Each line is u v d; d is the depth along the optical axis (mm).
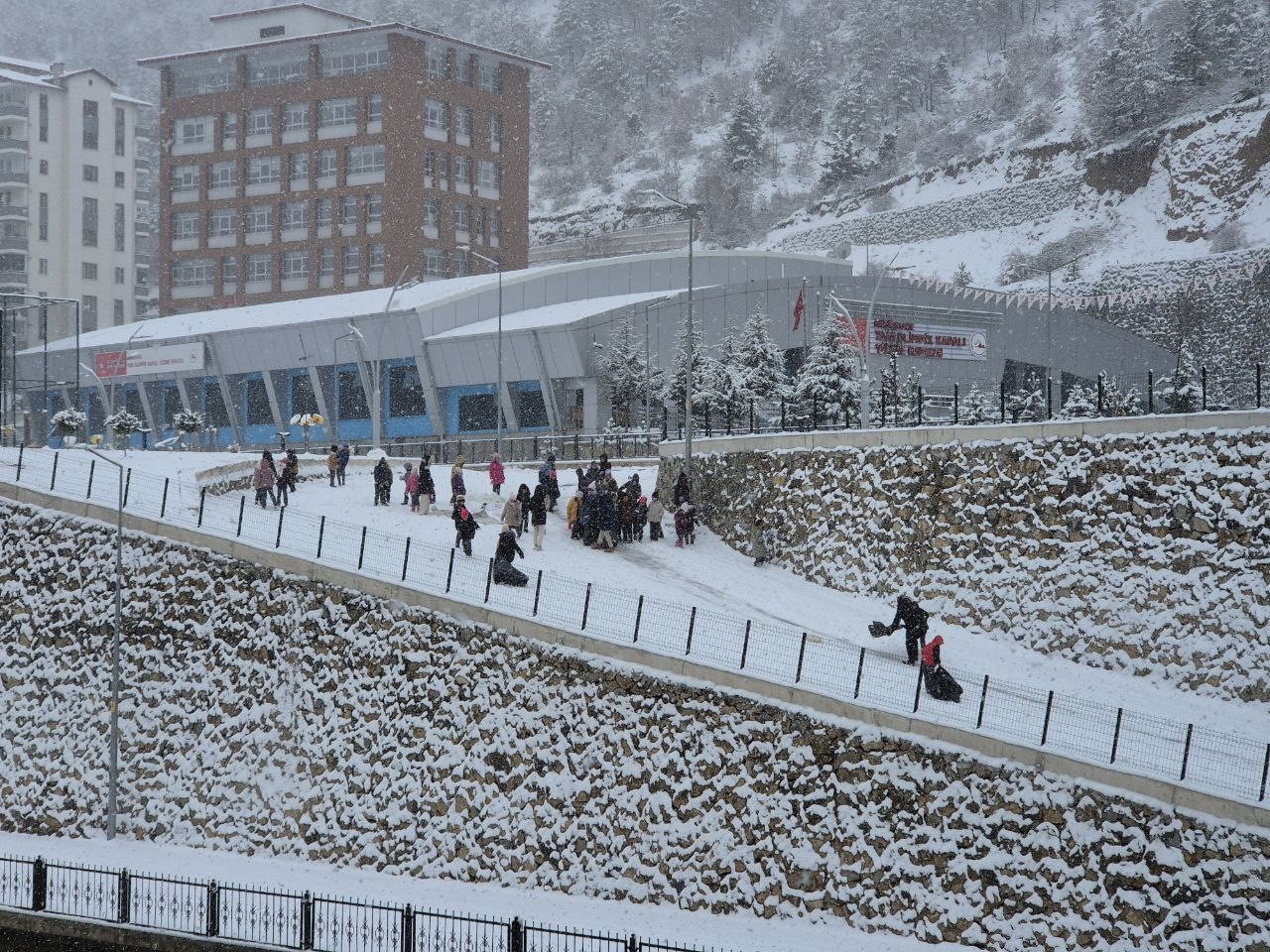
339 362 101562
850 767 32875
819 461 46219
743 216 177500
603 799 35094
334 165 134125
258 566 40844
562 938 30562
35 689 42281
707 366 79500
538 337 89688
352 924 29875
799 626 40062
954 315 97312
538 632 36938
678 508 48906
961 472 42344
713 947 29047
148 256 185250
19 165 145875
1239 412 37500
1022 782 31188
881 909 31797
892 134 183250
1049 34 196250
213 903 30312
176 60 139375
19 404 117812
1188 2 154125
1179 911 29297
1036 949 30266
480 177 138750
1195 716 35281
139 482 46844
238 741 39500
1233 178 132500
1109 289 129250
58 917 31469
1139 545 38562
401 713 37938
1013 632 40344
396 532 46312
